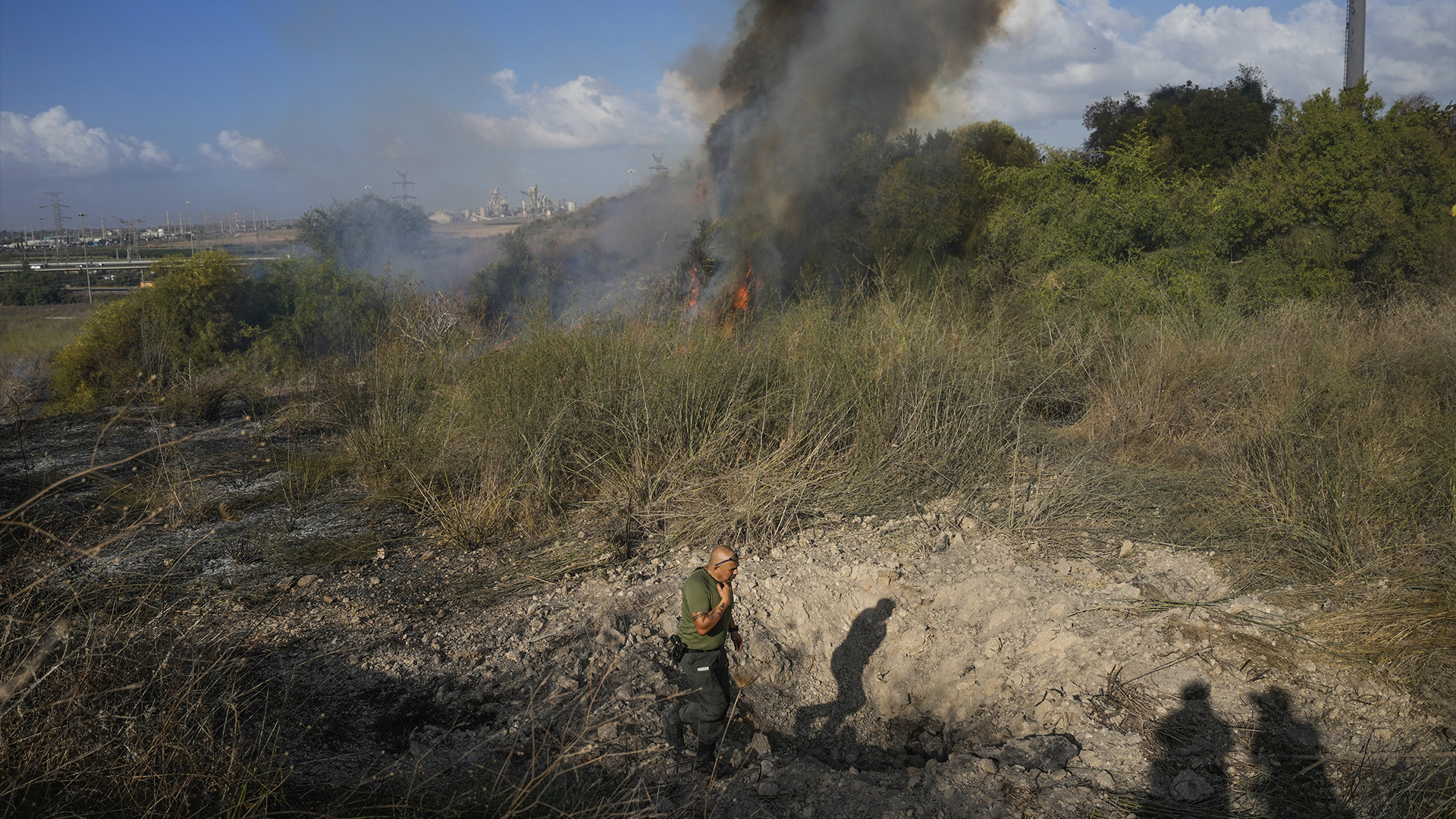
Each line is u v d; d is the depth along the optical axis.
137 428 10.53
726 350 8.51
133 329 13.35
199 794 3.20
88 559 5.58
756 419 7.70
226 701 3.74
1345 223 12.09
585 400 7.68
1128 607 4.98
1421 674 4.06
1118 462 7.36
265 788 3.29
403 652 4.86
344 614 5.27
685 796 3.81
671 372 7.83
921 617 5.44
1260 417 7.02
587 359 8.02
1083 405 8.95
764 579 5.73
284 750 3.83
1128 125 21.23
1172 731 3.99
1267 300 11.55
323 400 10.44
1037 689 4.59
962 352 8.71
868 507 6.81
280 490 7.68
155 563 5.88
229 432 10.13
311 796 3.51
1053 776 3.75
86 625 3.95
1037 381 8.99
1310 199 12.08
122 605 4.88
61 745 3.07
